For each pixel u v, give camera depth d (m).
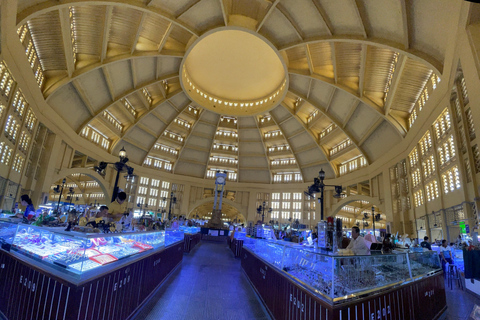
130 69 26.45
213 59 32.22
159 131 39.28
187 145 43.56
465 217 13.62
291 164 44.09
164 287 7.10
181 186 45.88
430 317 5.48
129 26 21.56
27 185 22.11
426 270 5.95
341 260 3.46
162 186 44.22
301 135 38.56
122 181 39.19
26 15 14.55
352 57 22.08
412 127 21.44
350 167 36.62
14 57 15.12
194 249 17.77
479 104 10.19
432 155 18.56
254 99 37.88
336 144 36.62
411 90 21.31
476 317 3.77
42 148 23.36
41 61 20.67
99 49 21.98
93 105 28.06
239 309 5.80
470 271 8.40
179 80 31.80
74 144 28.78
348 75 24.28
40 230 4.12
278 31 22.48
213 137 42.81
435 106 16.80
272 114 37.56
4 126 15.95
